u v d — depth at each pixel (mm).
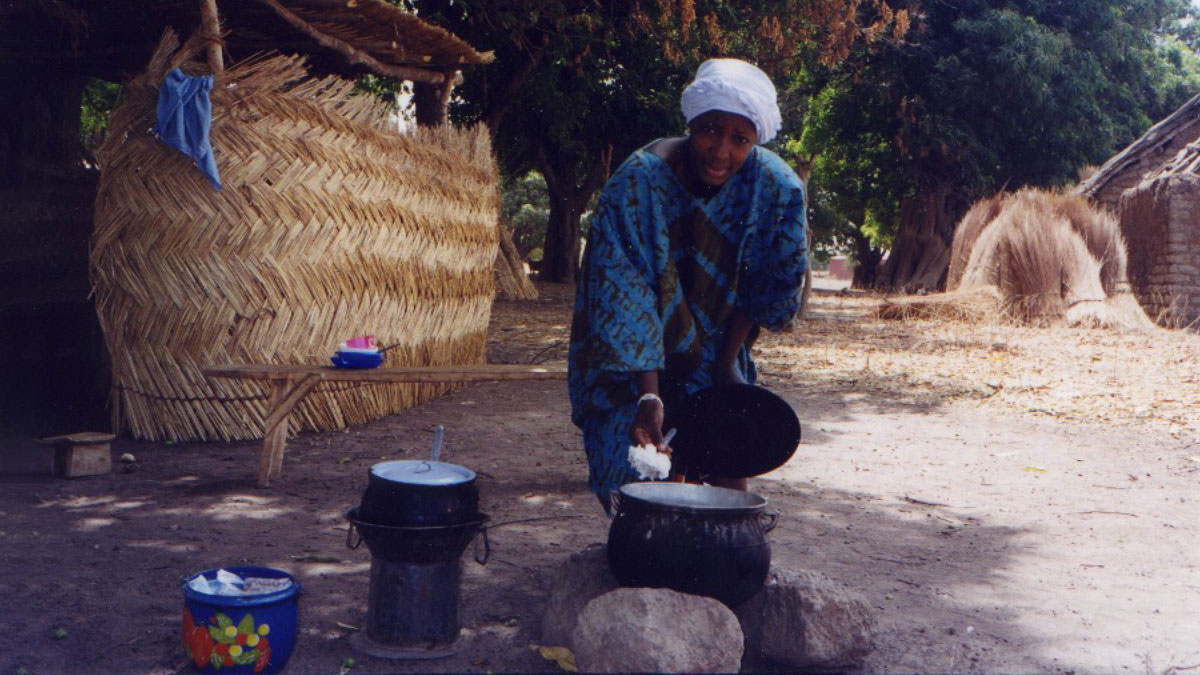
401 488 3309
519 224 47094
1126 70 31688
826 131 33188
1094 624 3887
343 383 7527
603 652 3066
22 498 5410
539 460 6770
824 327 17641
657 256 3537
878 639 3639
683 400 3834
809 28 17141
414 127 8836
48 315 9156
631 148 26078
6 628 3510
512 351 13180
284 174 6934
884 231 42219
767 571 3266
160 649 3385
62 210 9547
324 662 3316
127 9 8344
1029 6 29016
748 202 3602
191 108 6543
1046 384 10883
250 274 6863
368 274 7633
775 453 3770
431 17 15805
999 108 28859
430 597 3404
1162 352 13750
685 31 15328
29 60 9320
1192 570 4668
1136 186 20297
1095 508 5836
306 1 7848
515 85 19609
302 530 4922
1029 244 17656
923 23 27922
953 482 6465
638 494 3344
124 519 5035
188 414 6941
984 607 4062
